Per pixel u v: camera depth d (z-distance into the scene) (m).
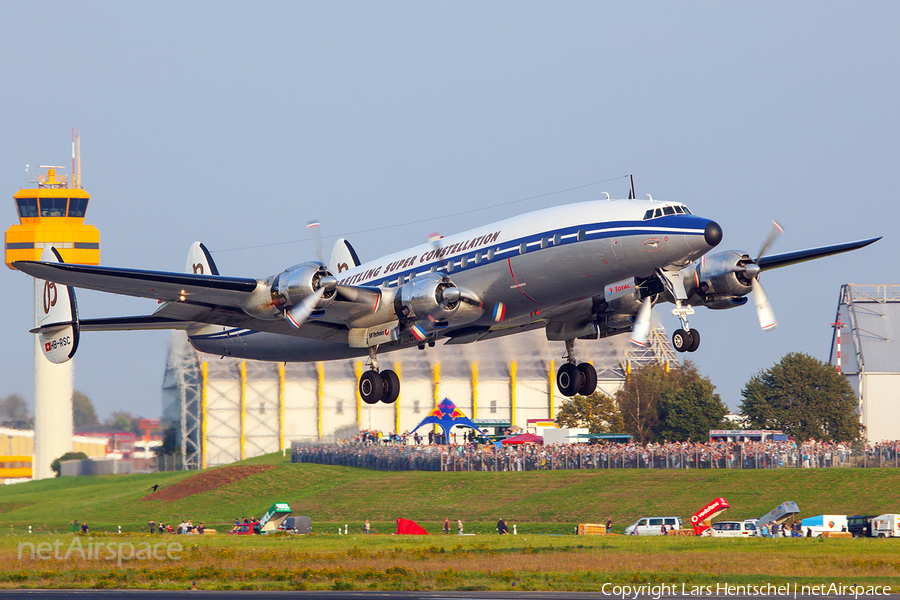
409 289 107.38
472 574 106.19
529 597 89.44
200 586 101.50
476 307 108.69
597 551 127.94
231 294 106.81
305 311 104.44
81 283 104.19
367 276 124.19
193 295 107.38
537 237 104.62
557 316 114.50
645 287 103.94
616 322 113.44
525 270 105.12
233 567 115.62
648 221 98.25
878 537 144.75
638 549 130.38
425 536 161.75
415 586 98.88
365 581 103.19
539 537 156.00
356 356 129.38
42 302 142.12
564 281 103.69
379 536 161.62
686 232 95.62
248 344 138.38
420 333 109.62
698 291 108.12
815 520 149.88
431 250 116.62
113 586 103.00
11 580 107.88
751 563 111.88
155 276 101.81
